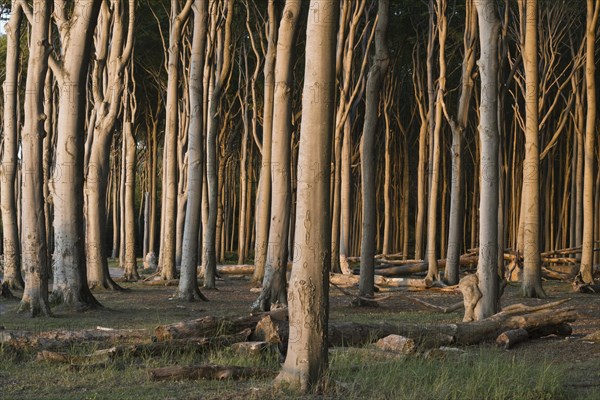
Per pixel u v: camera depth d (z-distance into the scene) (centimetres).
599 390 992
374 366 1084
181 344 1181
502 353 1316
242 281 3356
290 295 945
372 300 2114
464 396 932
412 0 3803
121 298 2341
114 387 973
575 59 3438
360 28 3703
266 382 1003
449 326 1383
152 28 3972
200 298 2291
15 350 1168
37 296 1803
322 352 937
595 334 1452
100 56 2466
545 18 3388
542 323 1455
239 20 3719
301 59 3916
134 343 1223
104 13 2386
